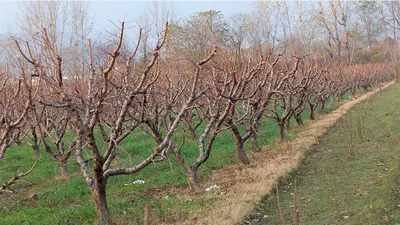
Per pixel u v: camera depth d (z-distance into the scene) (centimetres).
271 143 1309
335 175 899
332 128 1556
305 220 648
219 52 1138
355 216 622
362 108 2111
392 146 1087
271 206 728
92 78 581
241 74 929
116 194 840
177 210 695
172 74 1178
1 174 1073
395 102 2012
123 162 1130
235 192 792
